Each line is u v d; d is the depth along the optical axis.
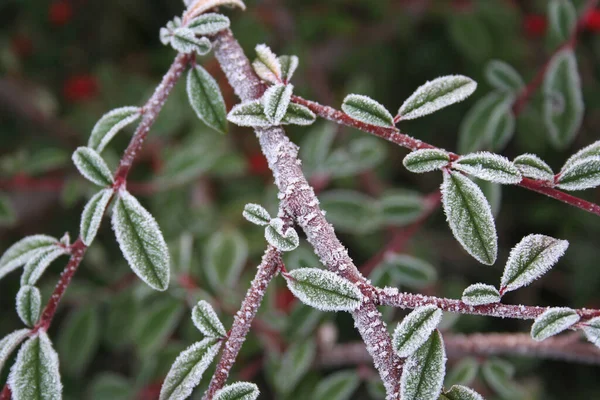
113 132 0.40
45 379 0.38
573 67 0.53
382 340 0.36
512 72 0.55
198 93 0.41
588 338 0.36
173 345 0.63
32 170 0.68
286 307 0.62
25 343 0.38
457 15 0.81
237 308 0.60
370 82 0.83
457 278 0.80
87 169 0.39
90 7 0.90
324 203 0.62
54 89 0.90
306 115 0.39
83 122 0.84
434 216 0.82
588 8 0.54
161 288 0.38
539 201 0.80
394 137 0.38
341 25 0.84
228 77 0.40
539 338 0.36
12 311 0.76
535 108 0.73
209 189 0.79
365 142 0.67
